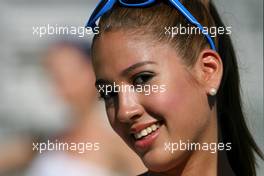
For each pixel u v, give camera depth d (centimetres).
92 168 1130
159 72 671
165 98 670
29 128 1481
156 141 674
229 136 769
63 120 1178
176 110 675
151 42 675
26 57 1689
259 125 1054
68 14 1755
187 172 707
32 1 1758
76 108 1147
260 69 1534
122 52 674
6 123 1545
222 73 706
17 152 1281
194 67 689
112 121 692
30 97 1606
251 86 1434
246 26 1653
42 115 1502
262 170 974
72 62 1141
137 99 671
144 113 673
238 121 766
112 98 688
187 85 682
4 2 1753
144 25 679
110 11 691
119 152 1156
